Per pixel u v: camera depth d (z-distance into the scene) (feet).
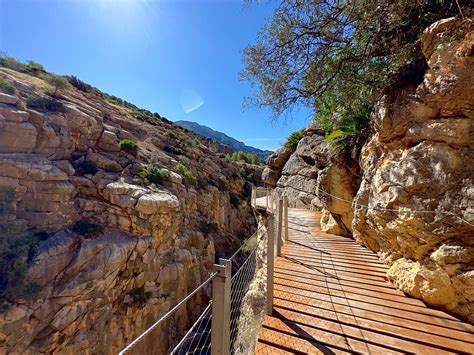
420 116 9.62
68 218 35.76
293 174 38.78
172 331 43.39
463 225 7.68
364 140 17.74
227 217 91.97
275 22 14.74
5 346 25.29
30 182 33.32
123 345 34.30
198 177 79.61
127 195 41.16
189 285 49.80
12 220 30.91
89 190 40.11
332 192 20.36
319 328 7.83
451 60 8.30
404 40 12.03
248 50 16.30
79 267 31.60
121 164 50.44
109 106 83.10
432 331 7.53
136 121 85.92
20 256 28.55
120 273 35.65
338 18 13.29
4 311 25.67
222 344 4.64
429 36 9.07
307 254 14.90
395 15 11.25
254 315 21.04
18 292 26.94
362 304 9.25
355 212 16.12
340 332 7.60
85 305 30.78
